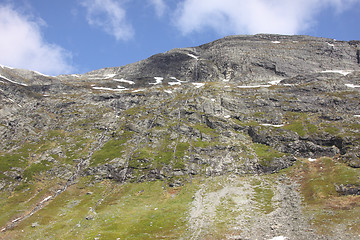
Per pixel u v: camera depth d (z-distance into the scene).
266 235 44.62
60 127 108.62
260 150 87.50
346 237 39.66
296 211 53.06
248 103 119.50
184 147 91.19
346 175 64.94
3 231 56.16
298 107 112.44
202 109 115.31
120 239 49.59
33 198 70.88
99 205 67.56
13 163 82.62
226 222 52.34
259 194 65.50
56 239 52.03
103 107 126.56
